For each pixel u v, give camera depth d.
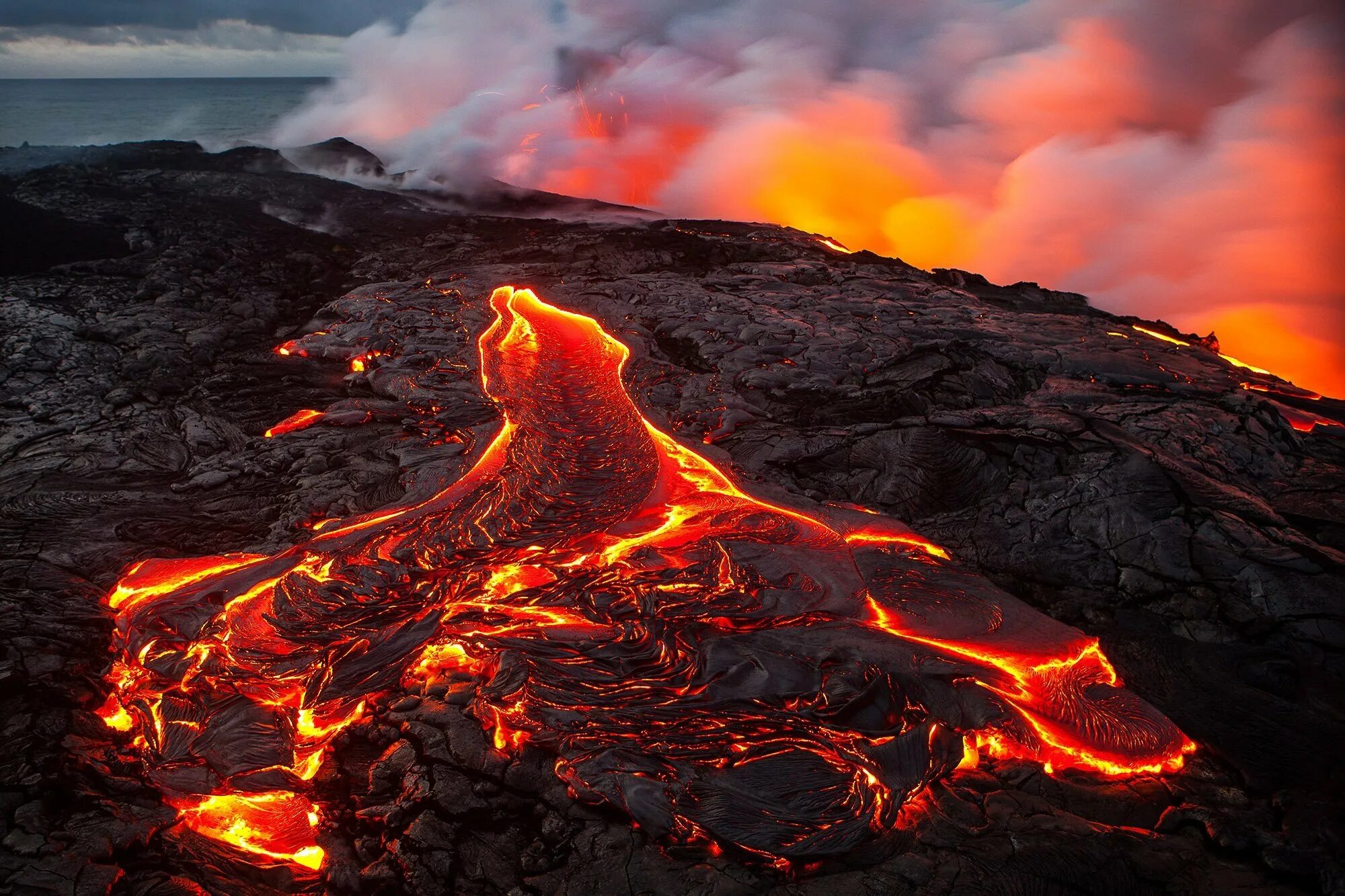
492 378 9.60
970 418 8.59
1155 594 6.41
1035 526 7.15
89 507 7.08
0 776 4.48
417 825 4.32
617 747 4.66
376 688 5.15
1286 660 5.74
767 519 6.96
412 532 6.67
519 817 4.39
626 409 8.94
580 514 6.98
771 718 4.86
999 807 4.42
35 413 8.54
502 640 5.45
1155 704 5.41
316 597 5.89
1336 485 7.64
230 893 4.04
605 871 4.05
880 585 6.20
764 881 4.00
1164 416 8.64
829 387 9.54
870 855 4.13
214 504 7.30
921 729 4.75
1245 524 6.93
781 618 5.69
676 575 6.12
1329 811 4.54
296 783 4.59
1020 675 5.38
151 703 5.08
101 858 4.06
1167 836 4.36
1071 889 3.99
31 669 5.26
